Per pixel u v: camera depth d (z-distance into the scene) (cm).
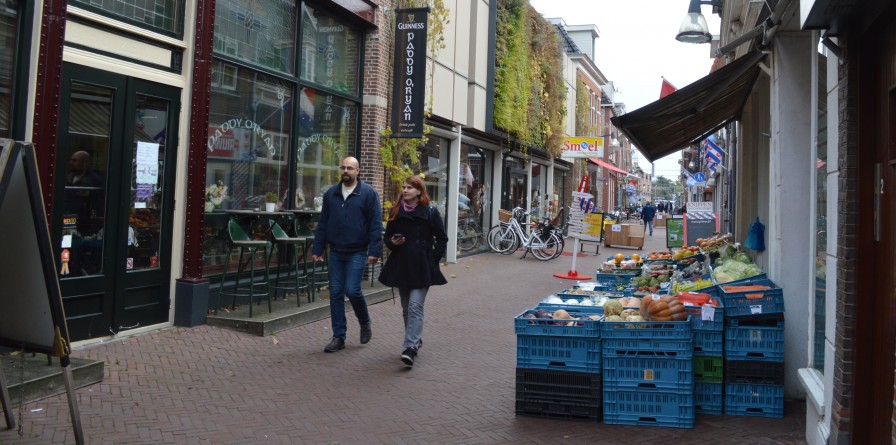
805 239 547
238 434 447
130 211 680
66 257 611
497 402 541
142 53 688
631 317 499
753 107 955
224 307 803
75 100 615
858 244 358
